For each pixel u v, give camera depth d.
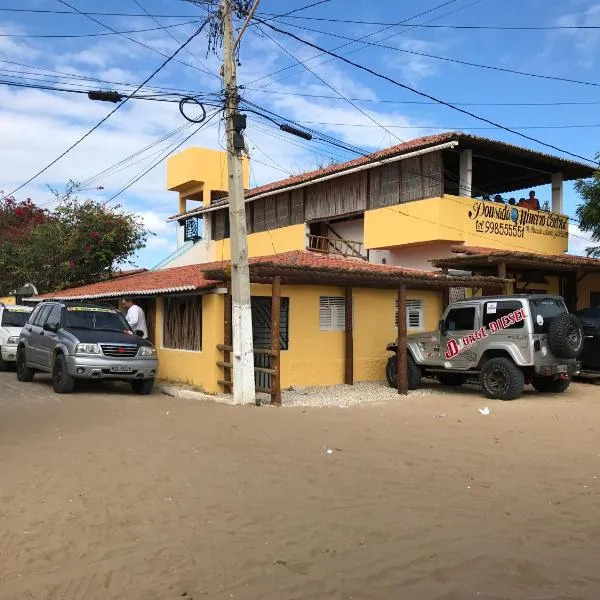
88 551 4.75
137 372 12.82
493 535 4.96
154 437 8.61
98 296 18.23
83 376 12.48
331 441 8.39
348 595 3.98
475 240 18.75
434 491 6.14
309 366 14.33
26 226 30.42
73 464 7.17
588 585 4.07
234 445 8.14
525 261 15.85
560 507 5.66
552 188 22.00
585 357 14.84
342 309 15.02
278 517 5.41
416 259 19.80
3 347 17.88
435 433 8.95
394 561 4.48
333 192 22.03
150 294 14.88
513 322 12.16
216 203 27.80
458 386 14.77
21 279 27.23
